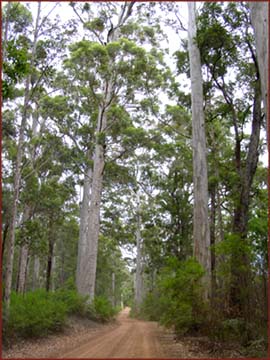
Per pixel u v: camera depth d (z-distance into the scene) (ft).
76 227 133.28
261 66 28.30
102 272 167.32
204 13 57.11
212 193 90.89
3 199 75.10
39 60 53.78
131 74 79.61
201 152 57.31
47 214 95.76
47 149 84.33
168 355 35.58
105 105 85.71
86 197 99.91
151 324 96.94
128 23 86.79
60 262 173.99
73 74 82.23
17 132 84.69
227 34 57.31
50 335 50.90
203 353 37.29
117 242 138.41
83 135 89.97
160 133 90.02
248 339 37.91
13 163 80.79
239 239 41.37
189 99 73.15
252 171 52.24
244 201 51.16
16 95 80.94
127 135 86.53
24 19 55.26
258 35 28.66
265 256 44.37
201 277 48.49
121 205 123.44
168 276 52.85
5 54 45.09
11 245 45.29
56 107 81.82
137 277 151.74
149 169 103.24
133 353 36.32
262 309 38.40
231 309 39.83
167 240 112.47
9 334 41.37
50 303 56.80
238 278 39.93
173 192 106.83
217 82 61.82
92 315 77.97
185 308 46.83
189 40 61.52
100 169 84.94
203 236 53.78
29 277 157.48
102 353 36.14
